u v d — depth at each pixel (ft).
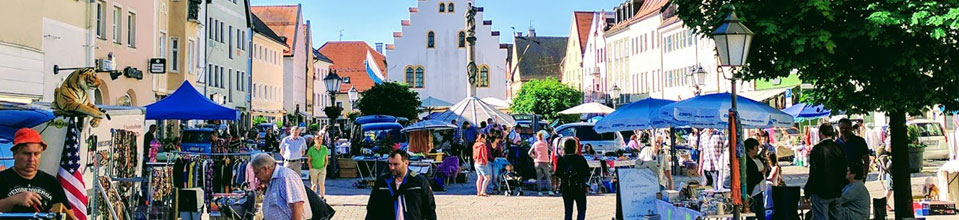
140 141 48.70
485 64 292.40
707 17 44.29
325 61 356.38
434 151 109.70
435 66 294.25
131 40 118.52
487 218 61.00
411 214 32.32
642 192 48.75
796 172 104.68
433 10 294.87
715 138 73.92
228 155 63.10
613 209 65.46
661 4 238.89
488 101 179.63
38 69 84.43
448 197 76.89
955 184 56.54
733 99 39.45
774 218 45.27
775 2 41.70
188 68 148.56
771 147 95.81
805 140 120.78
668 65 231.30
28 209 24.54
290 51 292.20
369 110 239.71
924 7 39.70
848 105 44.06
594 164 82.28
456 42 294.66
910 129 97.91
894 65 41.32
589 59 324.60
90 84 36.73
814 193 42.57
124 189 45.52
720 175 58.34
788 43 41.98
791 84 160.25
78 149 35.24
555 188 79.71
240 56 221.66
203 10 183.21
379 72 279.69
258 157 30.37
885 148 94.27
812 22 41.73
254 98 240.12
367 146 129.49
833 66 42.47
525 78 401.90
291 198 30.22
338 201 72.18
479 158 78.13
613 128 73.77
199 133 121.90
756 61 43.45
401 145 123.54
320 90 352.49
